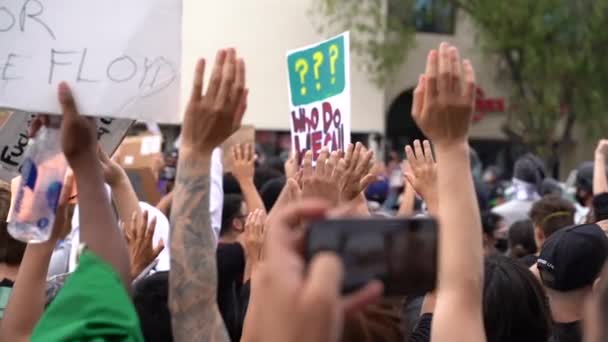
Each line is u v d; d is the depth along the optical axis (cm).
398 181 1184
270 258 142
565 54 1939
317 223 149
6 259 334
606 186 642
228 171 730
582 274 312
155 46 257
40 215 235
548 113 2003
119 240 219
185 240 224
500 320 281
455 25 2241
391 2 2072
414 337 292
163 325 297
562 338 315
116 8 255
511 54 2069
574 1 1944
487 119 2288
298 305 134
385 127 2261
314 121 450
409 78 2241
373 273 154
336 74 434
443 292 218
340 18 1972
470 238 215
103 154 295
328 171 266
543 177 863
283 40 1834
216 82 221
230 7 1748
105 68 254
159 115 257
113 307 202
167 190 844
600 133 2042
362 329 199
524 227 560
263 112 1817
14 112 312
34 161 238
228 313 446
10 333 240
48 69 252
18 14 252
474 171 1134
